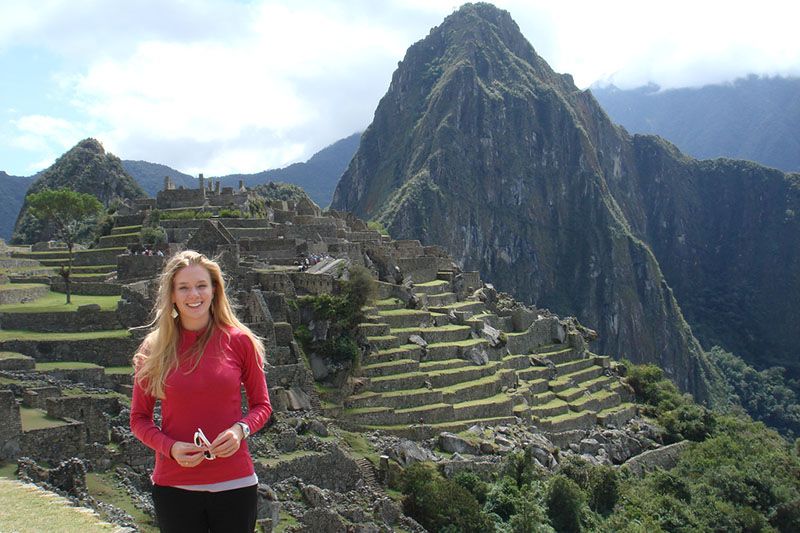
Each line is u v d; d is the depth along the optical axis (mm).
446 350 88312
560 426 92750
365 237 126625
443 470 65375
